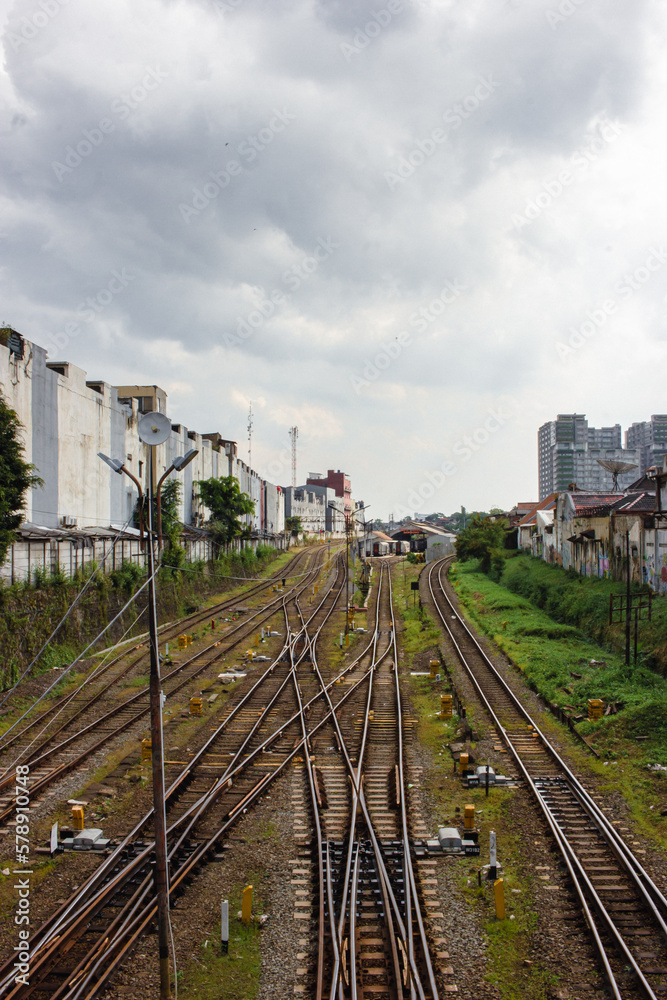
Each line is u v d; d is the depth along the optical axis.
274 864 11.70
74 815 12.90
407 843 11.96
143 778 15.70
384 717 20.89
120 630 33.25
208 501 55.81
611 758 16.52
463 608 43.19
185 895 10.73
